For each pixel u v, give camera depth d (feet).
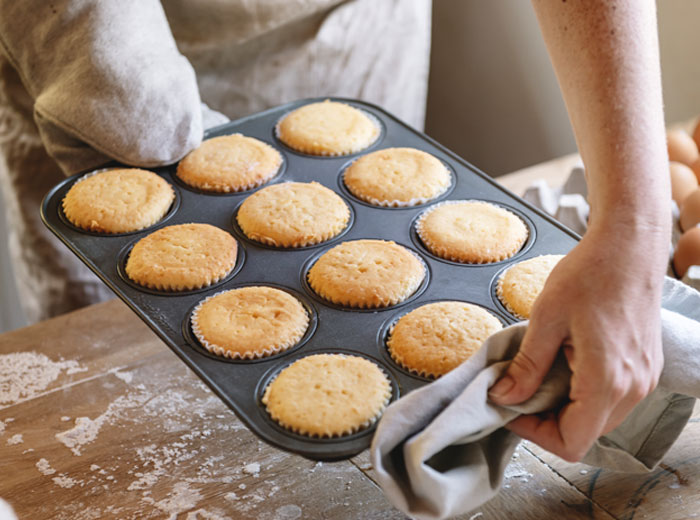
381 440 2.22
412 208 3.36
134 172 3.51
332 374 2.57
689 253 3.73
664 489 2.80
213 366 2.66
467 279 3.00
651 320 2.25
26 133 4.49
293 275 3.05
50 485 2.83
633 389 2.25
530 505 2.74
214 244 3.12
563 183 4.58
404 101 5.80
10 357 3.39
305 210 3.27
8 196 4.75
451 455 2.41
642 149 2.33
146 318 2.85
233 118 5.23
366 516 2.71
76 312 3.65
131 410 3.14
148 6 3.62
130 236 3.24
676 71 5.89
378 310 2.88
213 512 2.72
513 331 2.40
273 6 4.74
